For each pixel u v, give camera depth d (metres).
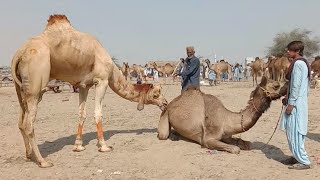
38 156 7.57
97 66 8.59
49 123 12.94
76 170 7.32
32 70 7.35
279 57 28.22
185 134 9.06
